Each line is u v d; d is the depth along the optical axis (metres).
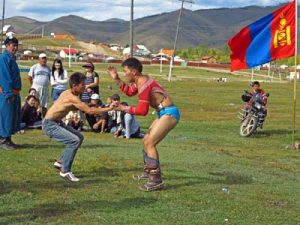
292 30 14.63
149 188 8.37
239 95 37.44
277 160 12.27
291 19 14.61
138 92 8.29
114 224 6.81
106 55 140.50
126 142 13.66
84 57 118.62
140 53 147.50
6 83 11.20
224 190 8.68
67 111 8.94
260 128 17.91
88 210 7.31
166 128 8.34
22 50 120.56
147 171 8.52
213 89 44.31
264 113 17.03
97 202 7.68
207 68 104.62
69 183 8.69
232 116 22.86
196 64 114.19
